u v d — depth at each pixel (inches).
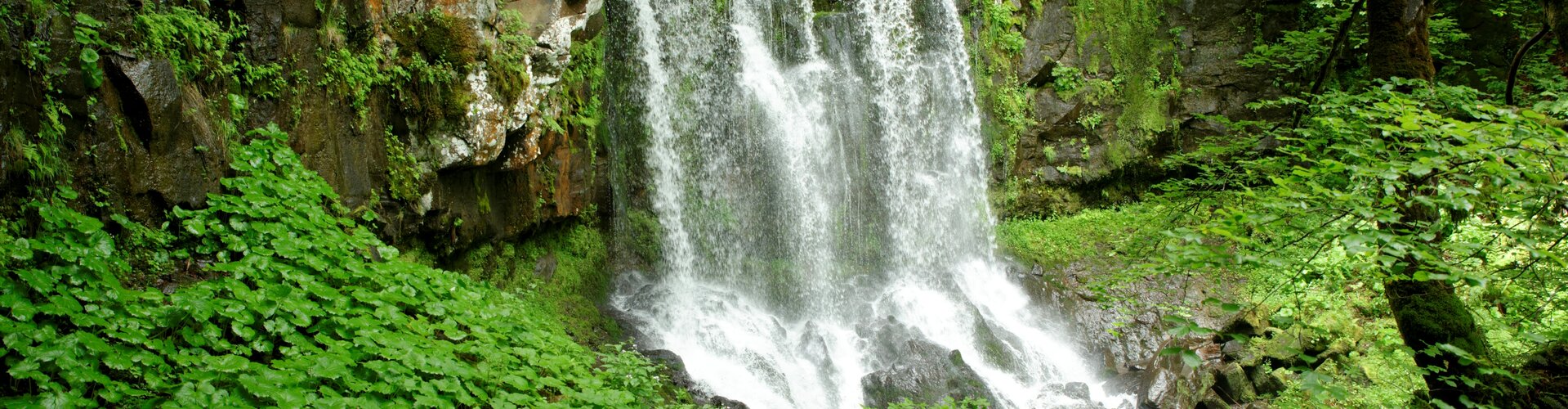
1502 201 160.4
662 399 262.1
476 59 295.9
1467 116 237.8
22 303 153.6
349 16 264.2
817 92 467.8
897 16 498.6
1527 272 209.3
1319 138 256.7
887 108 491.5
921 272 479.2
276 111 237.3
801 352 372.5
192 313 170.6
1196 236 148.3
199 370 161.3
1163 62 563.5
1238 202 253.8
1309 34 503.5
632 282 396.5
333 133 255.3
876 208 482.3
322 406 163.6
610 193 402.0
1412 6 256.2
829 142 468.4
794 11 470.9
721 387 329.1
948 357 359.9
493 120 301.6
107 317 163.3
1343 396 138.9
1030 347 409.4
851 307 429.4
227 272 205.0
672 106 418.6
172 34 208.8
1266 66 557.9
